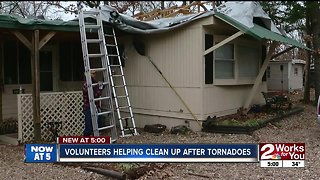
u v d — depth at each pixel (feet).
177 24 29.17
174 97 30.48
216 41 29.91
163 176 17.54
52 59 34.19
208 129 28.84
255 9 31.73
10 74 31.83
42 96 27.20
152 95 32.04
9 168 19.71
